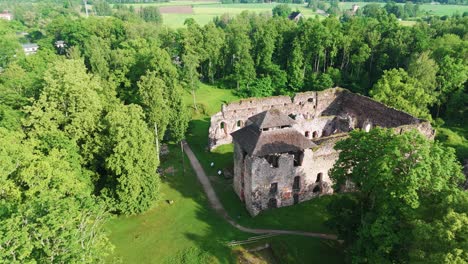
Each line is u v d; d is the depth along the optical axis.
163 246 42.72
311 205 49.31
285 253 40.22
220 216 48.22
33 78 62.53
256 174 45.84
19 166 37.56
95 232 33.62
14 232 24.81
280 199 48.72
